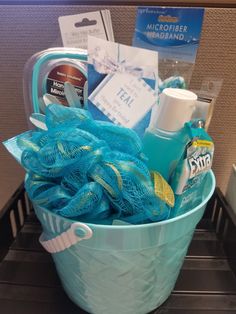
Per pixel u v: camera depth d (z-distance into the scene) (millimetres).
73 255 320
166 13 421
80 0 439
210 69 469
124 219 296
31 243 472
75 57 374
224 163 542
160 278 349
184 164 313
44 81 418
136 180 279
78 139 281
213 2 420
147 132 339
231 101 490
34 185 298
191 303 389
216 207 513
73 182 283
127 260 310
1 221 438
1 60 488
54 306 382
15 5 446
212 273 433
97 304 358
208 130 514
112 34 449
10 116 535
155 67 364
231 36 444
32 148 307
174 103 315
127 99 354
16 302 385
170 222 293
